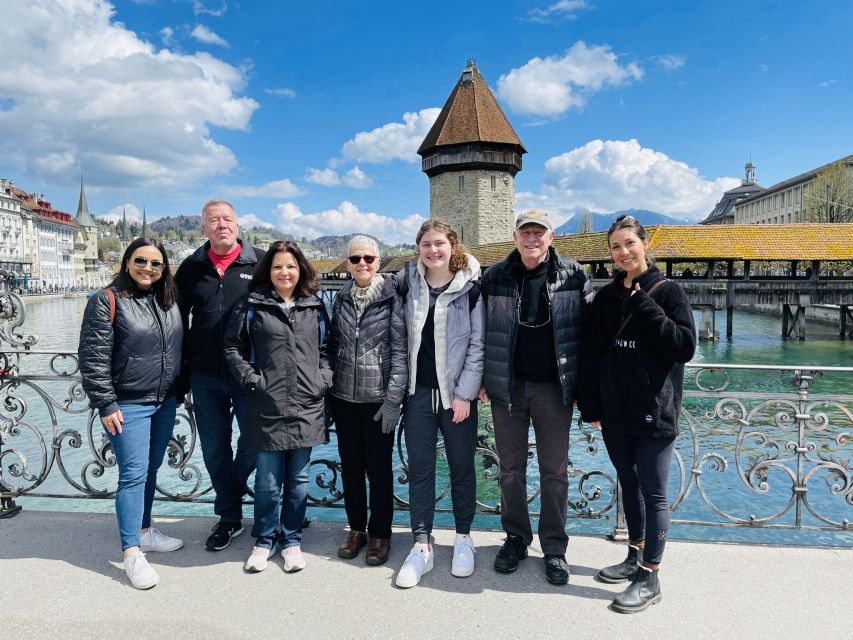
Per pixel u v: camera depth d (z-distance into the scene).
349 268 2.98
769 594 2.69
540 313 2.86
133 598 2.67
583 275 2.92
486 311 3.00
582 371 2.84
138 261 2.88
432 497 3.02
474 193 37.97
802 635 2.38
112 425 2.84
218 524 3.28
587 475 3.43
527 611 2.57
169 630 2.42
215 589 2.75
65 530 3.39
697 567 2.94
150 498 3.16
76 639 2.36
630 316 2.62
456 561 2.90
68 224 101.25
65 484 8.62
